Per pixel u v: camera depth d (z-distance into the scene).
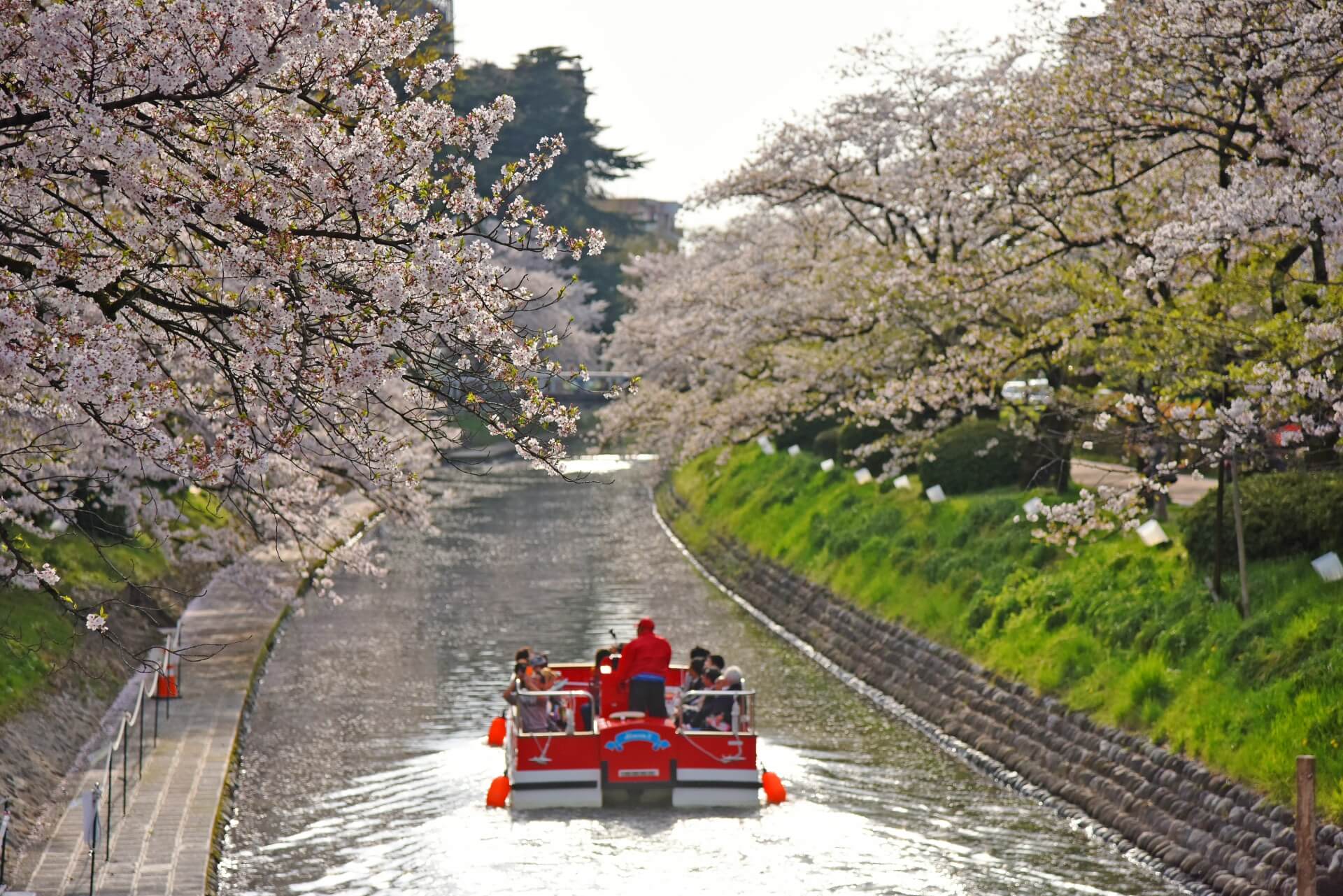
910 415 56.81
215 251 16.84
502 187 19.05
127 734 39.44
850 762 39.06
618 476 161.12
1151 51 35.31
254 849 31.84
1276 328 30.45
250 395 18.34
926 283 48.50
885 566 56.19
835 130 62.78
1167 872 28.28
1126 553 42.06
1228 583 35.06
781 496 81.00
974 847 30.88
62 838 30.16
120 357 15.43
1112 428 35.81
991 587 46.03
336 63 18.28
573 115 192.75
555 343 19.59
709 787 34.28
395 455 20.17
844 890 28.09
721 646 58.34
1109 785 32.38
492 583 77.75
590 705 39.81
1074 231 43.62
